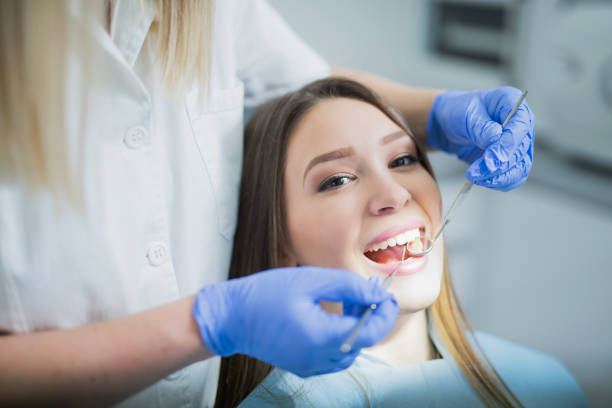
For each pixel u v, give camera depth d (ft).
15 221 2.35
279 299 2.27
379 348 3.33
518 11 8.77
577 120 8.66
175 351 2.28
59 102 2.00
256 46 3.72
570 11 8.28
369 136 3.14
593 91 8.21
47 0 1.87
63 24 1.93
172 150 2.91
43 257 2.40
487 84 9.20
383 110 3.39
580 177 9.20
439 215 3.26
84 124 2.08
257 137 3.48
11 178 2.20
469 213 8.21
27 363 2.15
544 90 8.96
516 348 3.96
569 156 9.30
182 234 2.97
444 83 9.83
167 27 2.64
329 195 3.11
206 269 3.12
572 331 6.81
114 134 2.59
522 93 3.16
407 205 3.13
